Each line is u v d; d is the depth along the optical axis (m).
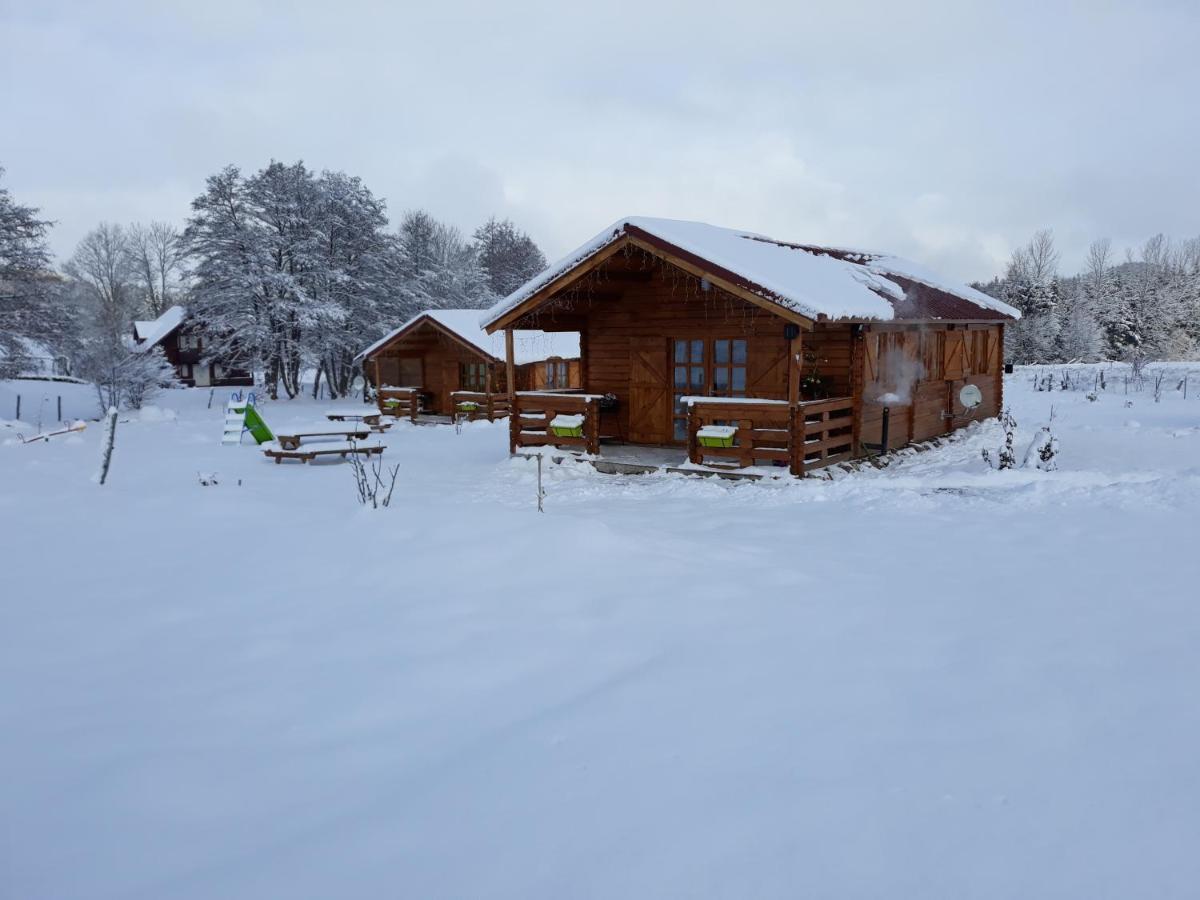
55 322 33.22
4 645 5.02
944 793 3.30
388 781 3.49
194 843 3.06
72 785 3.46
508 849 2.96
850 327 13.44
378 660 4.74
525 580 5.97
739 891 2.70
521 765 3.58
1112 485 9.77
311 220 39.16
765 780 3.41
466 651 4.83
